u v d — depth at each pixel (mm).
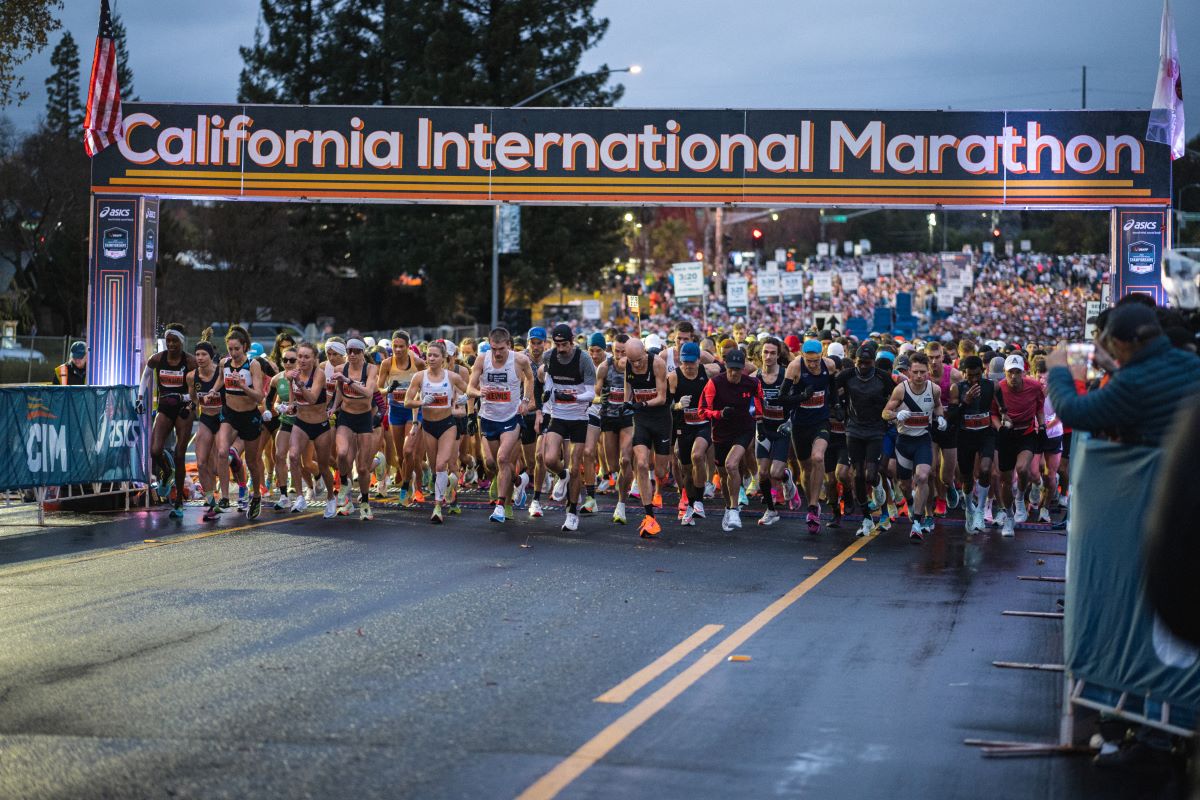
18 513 16953
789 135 19672
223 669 7953
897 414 15109
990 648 8906
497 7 56219
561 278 58031
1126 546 6359
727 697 7422
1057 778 6020
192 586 11031
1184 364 6277
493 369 15945
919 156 19656
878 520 16219
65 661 8133
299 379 16109
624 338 15406
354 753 6199
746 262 109125
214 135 19328
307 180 19469
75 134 66562
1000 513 16844
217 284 59844
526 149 19625
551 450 15180
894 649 8844
